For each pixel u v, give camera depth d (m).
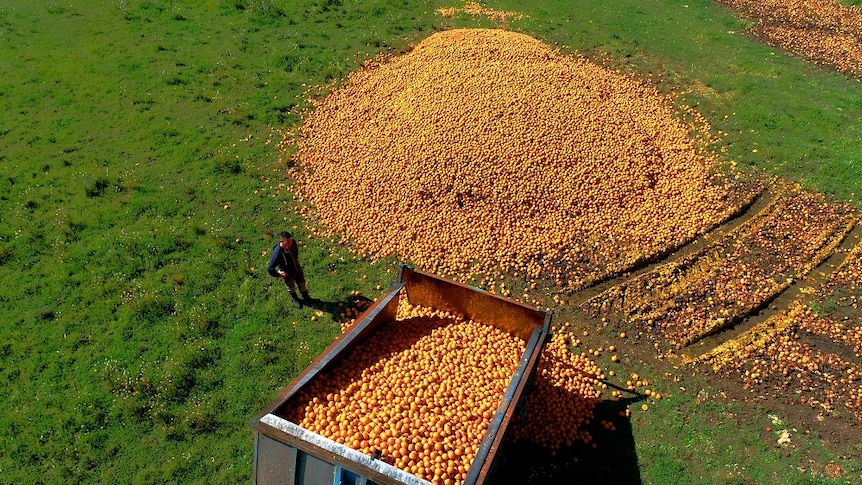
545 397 10.75
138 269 13.12
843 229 15.05
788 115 18.94
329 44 22.25
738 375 11.65
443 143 15.46
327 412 8.49
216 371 11.19
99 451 9.77
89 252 13.41
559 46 22.56
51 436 9.92
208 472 9.62
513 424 9.49
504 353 10.36
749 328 12.66
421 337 10.51
